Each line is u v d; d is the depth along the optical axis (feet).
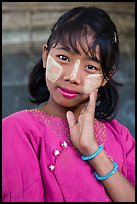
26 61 16.06
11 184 4.05
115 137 4.66
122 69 15.96
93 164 4.17
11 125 4.27
